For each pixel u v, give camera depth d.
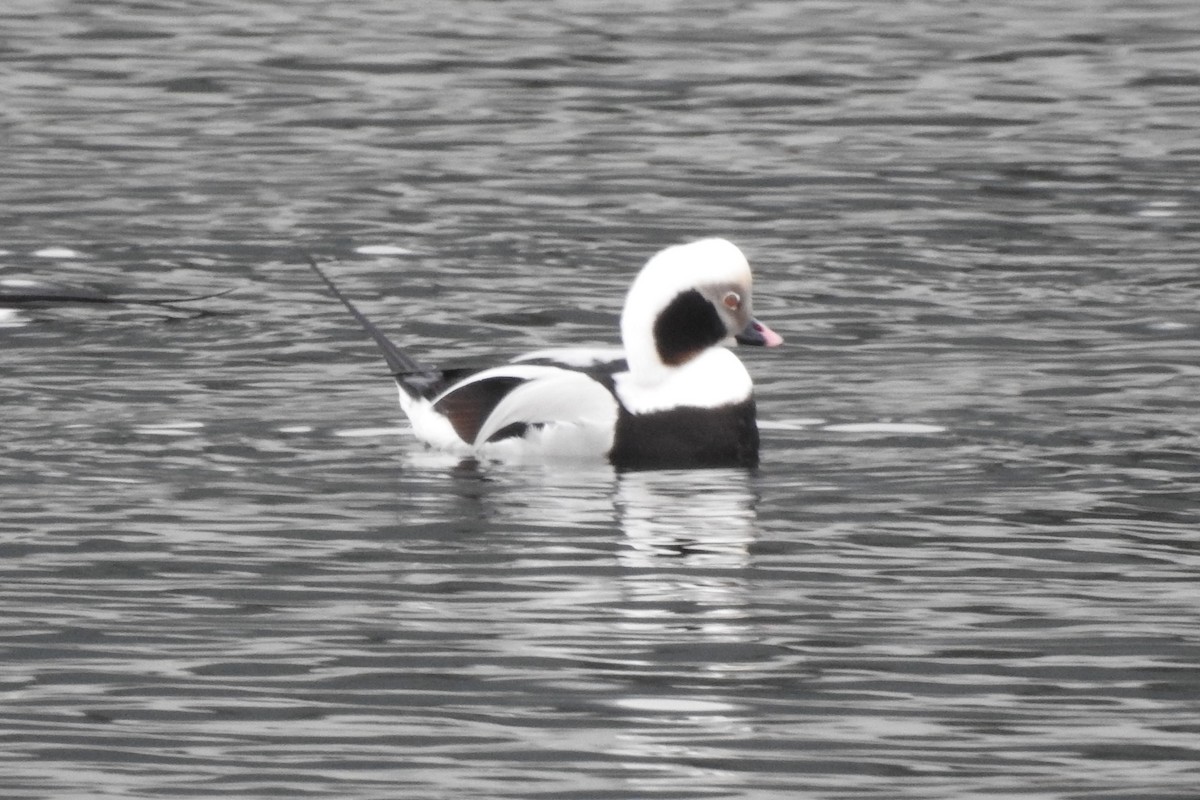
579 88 30.52
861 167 25.70
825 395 16.31
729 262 14.80
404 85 30.72
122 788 9.49
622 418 14.54
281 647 11.05
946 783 9.55
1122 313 19.05
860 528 13.00
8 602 11.66
